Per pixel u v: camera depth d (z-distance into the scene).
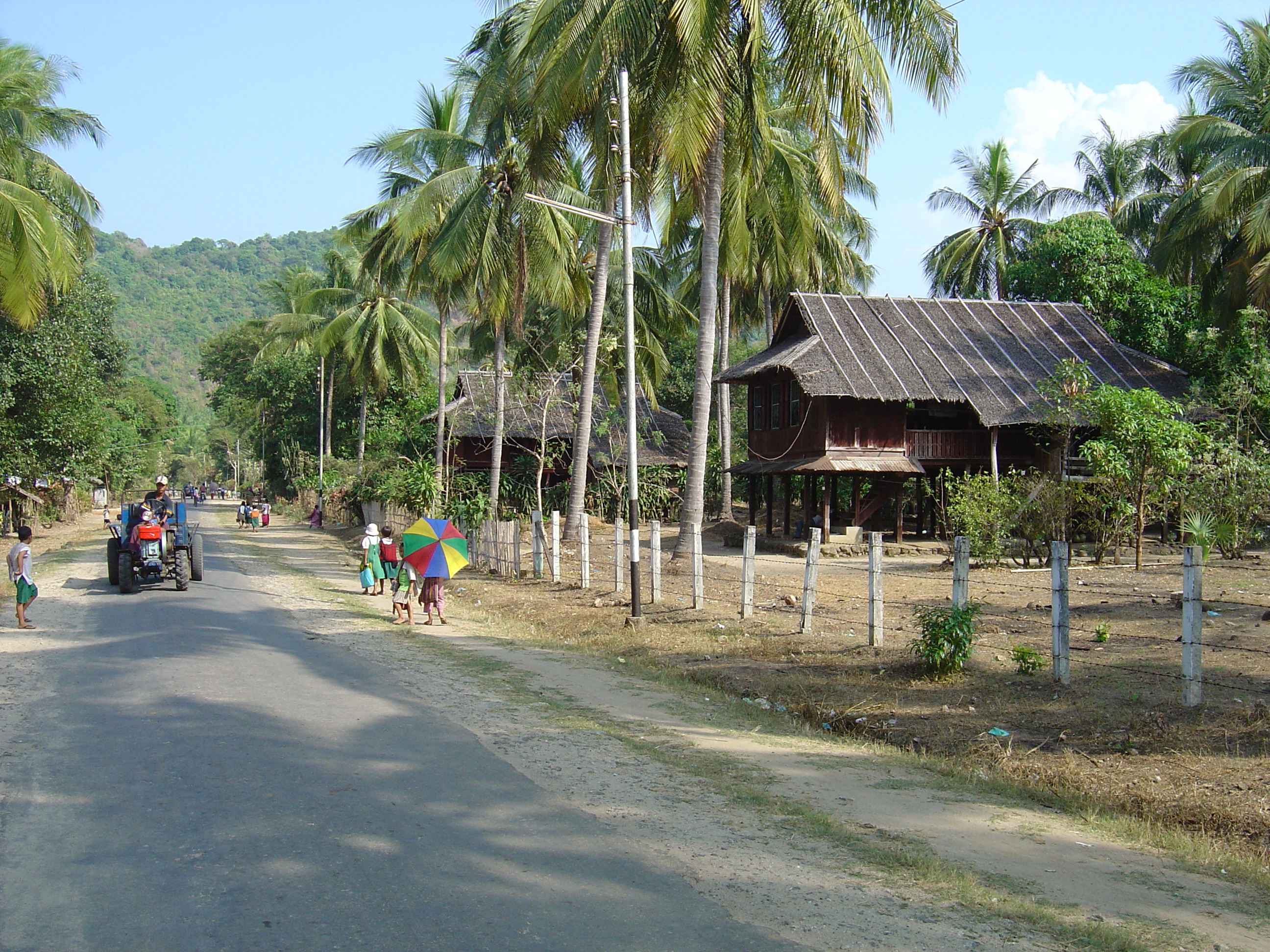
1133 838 6.15
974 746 8.18
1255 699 8.61
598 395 40.84
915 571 21.25
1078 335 31.11
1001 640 11.88
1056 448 27.33
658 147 18.28
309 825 5.62
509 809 6.07
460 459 38.88
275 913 4.43
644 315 35.47
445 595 19.86
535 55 17.91
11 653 11.59
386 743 7.59
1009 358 29.30
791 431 29.88
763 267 24.52
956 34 16.19
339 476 49.91
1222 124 27.81
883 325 30.06
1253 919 4.89
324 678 10.25
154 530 18.08
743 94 17.86
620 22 16.16
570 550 23.80
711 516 41.12
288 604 17.33
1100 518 21.44
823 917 4.57
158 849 5.21
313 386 61.34
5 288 20.83
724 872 5.12
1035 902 4.92
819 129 16.94
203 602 16.77
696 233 36.31
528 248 26.11
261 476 84.25
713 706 9.78
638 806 6.25
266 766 6.80
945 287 44.78
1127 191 41.06
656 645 13.02
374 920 4.38
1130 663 10.21
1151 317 33.56
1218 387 28.36
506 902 4.61
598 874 5.02
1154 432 19.56
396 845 5.34
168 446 103.44
